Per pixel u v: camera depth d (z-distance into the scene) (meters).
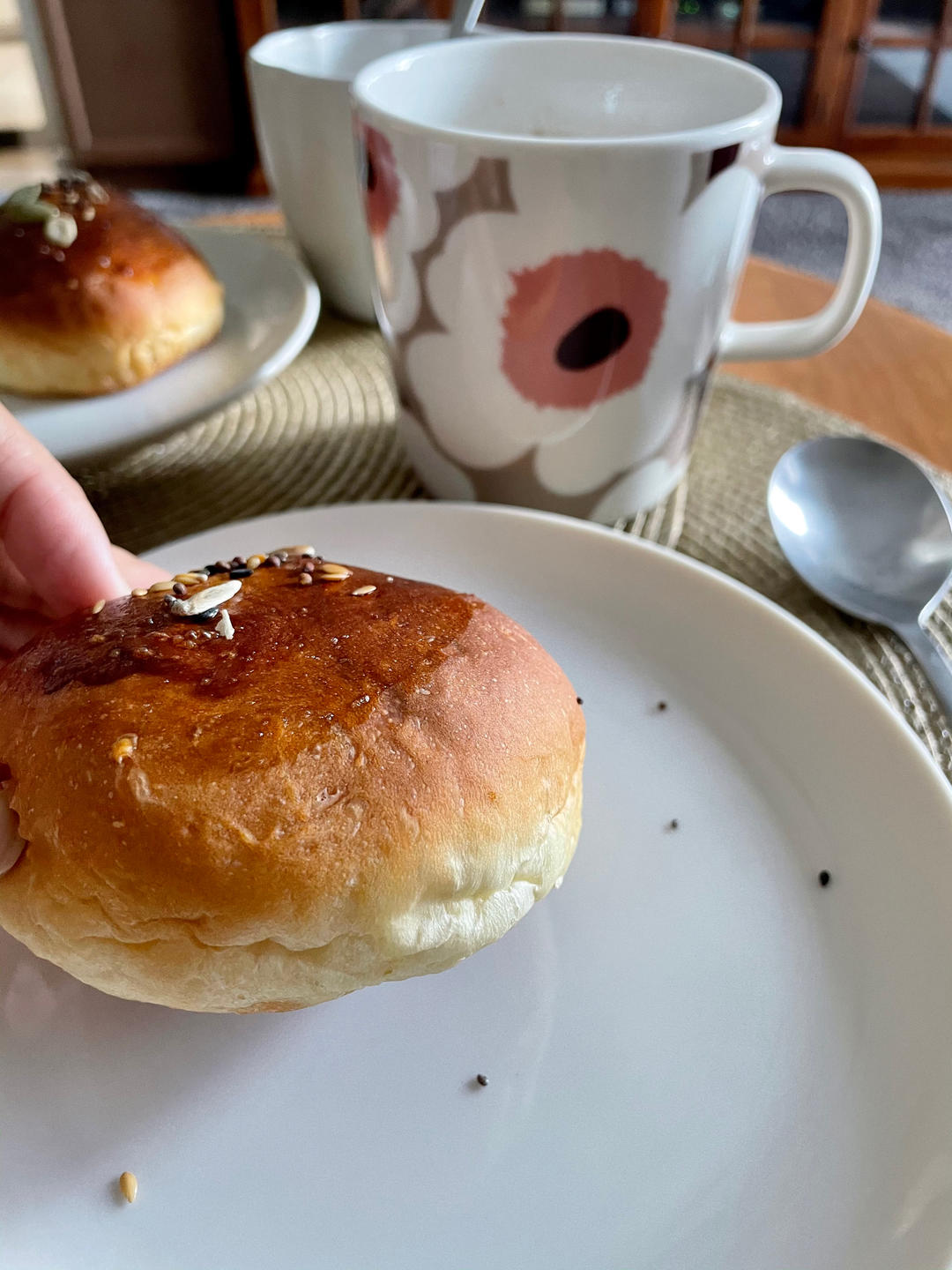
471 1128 0.13
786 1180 0.12
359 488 0.27
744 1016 0.14
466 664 0.15
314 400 0.31
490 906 0.14
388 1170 0.13
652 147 0.19
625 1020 0.14
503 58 0.25
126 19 0.91
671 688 0.19
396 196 0.21
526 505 0.25
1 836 0.13
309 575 0.17
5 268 0.28
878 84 1.03
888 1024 0.14
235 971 0.13
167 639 0.15
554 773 0.15
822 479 0.25
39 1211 0.13
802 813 0.17
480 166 0.19
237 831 0.13
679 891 0.16
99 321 0.27
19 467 0.18
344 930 0.13
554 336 0.22
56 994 0.15
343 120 0.29
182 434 0.30
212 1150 0.13
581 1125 0.13
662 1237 0.12
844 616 0.23
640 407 0.23
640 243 0.20
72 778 0.13
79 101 0.96
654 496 0.26
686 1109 0.13
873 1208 0.12
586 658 0.20
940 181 1.04
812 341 0.25
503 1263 0.12
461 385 0.23
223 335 0.31
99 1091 0.14
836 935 0.15
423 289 0.22
